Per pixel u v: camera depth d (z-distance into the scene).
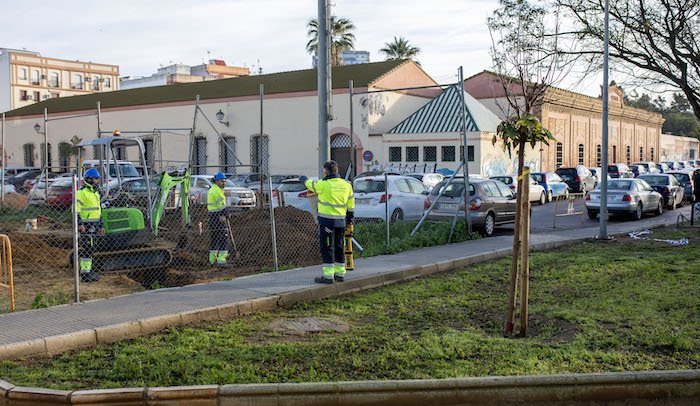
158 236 13.46
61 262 13.04
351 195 10.30
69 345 6.85
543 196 30.81
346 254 10.70
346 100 34.81
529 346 6.74
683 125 90.00
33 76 79.06
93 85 84.69
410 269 11.18
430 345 6.77
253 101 37.09
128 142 15.20
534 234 17.33
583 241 15.99
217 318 8.20
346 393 5.16
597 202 22.64
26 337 6.77
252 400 5.12
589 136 49.94
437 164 33.59
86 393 5.12
